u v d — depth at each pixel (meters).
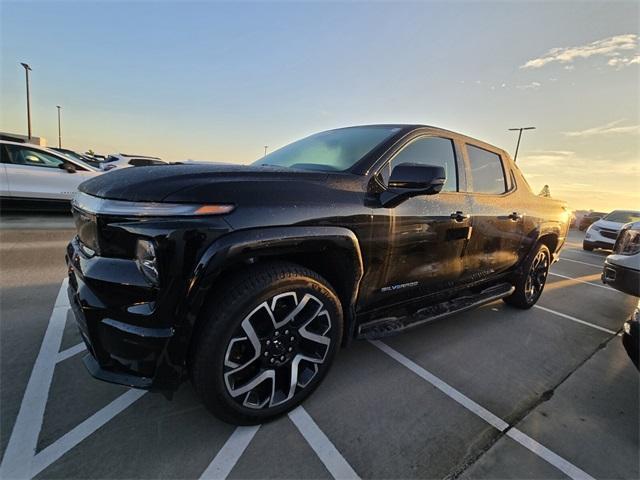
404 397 2.36
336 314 2.15
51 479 1.60
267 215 1.77
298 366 2.07
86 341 1.80
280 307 1.95
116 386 2.26
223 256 1.64
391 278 2.46
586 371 2.90
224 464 1.74
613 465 1.89
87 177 8.59
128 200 1.65
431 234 2.61
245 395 1.88
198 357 1.71
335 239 1.99
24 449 1.74
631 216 11.78
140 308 1.63
